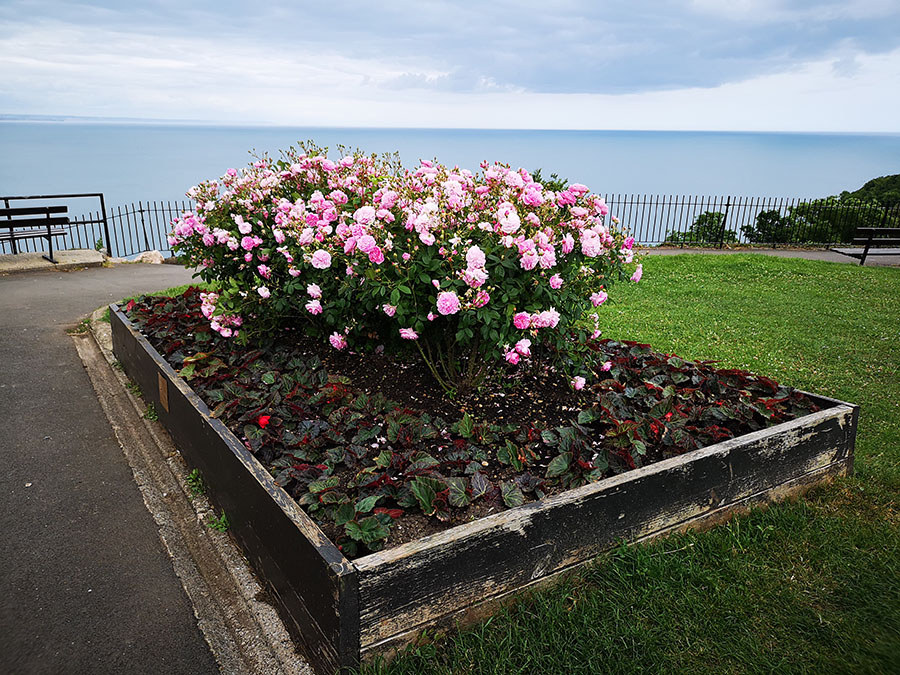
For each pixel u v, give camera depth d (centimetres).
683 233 1583
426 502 234
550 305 301
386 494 241
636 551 248
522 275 291
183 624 235
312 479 252
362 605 186
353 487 247
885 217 1642
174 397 354
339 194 367
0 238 979
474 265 262
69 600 247
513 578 221
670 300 822
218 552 274
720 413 318
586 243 298
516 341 294
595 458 272
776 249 1480
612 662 200
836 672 198
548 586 231
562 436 288
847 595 235
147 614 240
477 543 207
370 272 292
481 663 196
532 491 249
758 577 244
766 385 365
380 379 359
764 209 1630
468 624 213
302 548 202
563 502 228
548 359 371
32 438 395
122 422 423
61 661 215
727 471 277
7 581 258
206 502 315
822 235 1633
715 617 221
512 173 313
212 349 418
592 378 376
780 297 848
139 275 1002
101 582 260
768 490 296
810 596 235
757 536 270
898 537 272
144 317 487
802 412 327
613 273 350
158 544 288
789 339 623
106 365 530
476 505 241
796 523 281
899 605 229
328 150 433
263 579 247
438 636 205
